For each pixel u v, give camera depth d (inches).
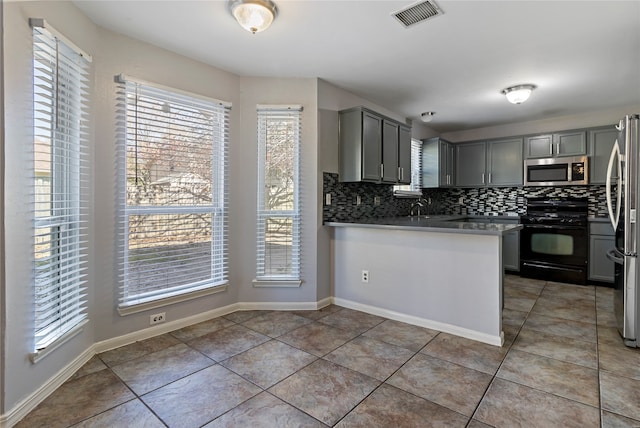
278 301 128.7
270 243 128.1
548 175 181.6
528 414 65.8
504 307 132.9
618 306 105.3
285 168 127.3
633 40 97.3
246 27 82.4
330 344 98.2
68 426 62.6
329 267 135.8
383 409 67.6
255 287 128.3
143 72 98.8
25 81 66.0
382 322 116.0
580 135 173.2
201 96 111.4
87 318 87.4
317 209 128.3
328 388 75.2
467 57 109.7
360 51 105.3
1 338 61.2
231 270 124.7
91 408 67.9
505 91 141.6
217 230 120.0
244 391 74.0
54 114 73.5
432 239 110.0
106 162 91.9
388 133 146.8
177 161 107.9
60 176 79.1
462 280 104.1
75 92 82.0
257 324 113.7
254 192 126.5
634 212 94.3
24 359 66.0
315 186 127.6
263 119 126.0
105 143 91.6
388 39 97.5
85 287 86.5
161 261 105.0
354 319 118.8
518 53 106.3
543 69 119.2
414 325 113.3
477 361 87.7
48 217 72.2
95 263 90.3
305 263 128.6
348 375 80.7
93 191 89.0
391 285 119.8
